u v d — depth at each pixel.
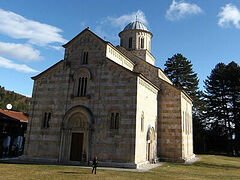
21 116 41.91
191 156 39.44
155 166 26.55
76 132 27.70
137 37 41.66
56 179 16.70
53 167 22.98
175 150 32.25
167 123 33.47
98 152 25.69
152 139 30.38
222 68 63.00
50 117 29.70
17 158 31.28
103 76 28.23
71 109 28.00
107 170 21.89
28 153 29.12
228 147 57.69
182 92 34.69
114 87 27.28
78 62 30.36
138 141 25.45
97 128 26.53
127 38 42.25
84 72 29.44
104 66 28.55
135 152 24.27
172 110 33.66
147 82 29.48
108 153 25.27
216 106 60.25
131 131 24.95
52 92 30.48
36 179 16.53
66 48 31.58
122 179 17.48
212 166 30.14
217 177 21.19
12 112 41.91
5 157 33.00
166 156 32.50
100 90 27.84
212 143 62.84
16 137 39.09
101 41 29.73
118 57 32.25
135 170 22.50
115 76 27.64
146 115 28.88
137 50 40.50
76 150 27.33
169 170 23.91
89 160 25.67
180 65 67.06
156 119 33.12
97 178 17.56
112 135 25.67
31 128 30.03
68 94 29.52
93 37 30.41
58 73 30.97
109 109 26.70
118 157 24.75
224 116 57.75
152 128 30.66
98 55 29.36
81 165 25.09
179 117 33.00
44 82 31.38
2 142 35.97
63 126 28.02
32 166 23.34
